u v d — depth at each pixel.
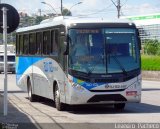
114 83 17.23
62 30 17.75
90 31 17.50
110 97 17.23
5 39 15.58
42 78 20.78
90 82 17.14
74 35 17.36
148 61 49.38
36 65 21.70
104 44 17.47
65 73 17.52
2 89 32.69
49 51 19.62
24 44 23.83
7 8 15.59
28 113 17.62
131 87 17.41
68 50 17.28
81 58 17.28
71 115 17.14
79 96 17.12
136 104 20.94
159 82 40.22
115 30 17.67
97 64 17.28
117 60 17.42
